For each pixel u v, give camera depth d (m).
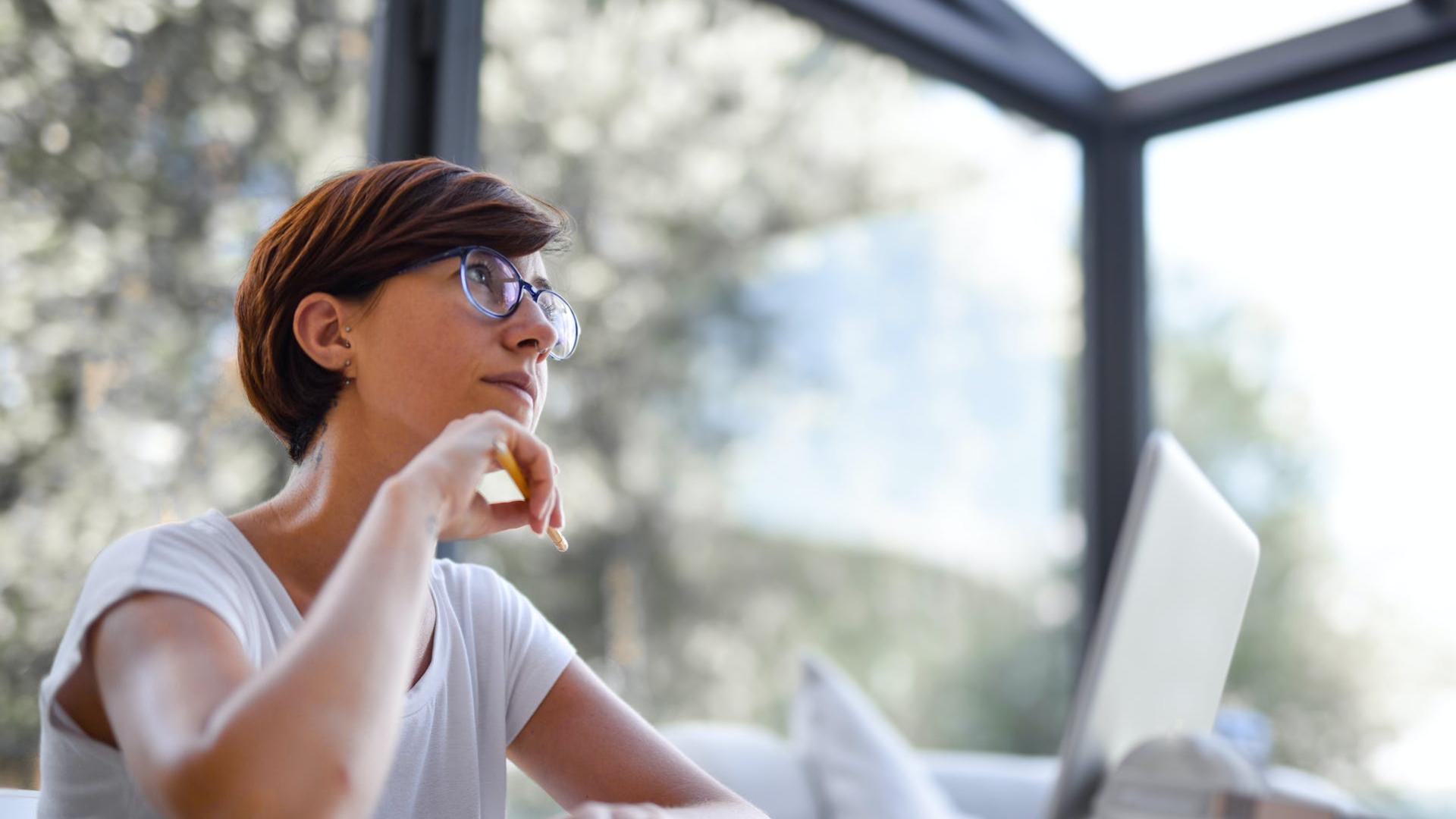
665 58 3.39
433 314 0.99
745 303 3.52
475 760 1.05
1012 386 3.63
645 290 3.40
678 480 3.43
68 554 1.78
